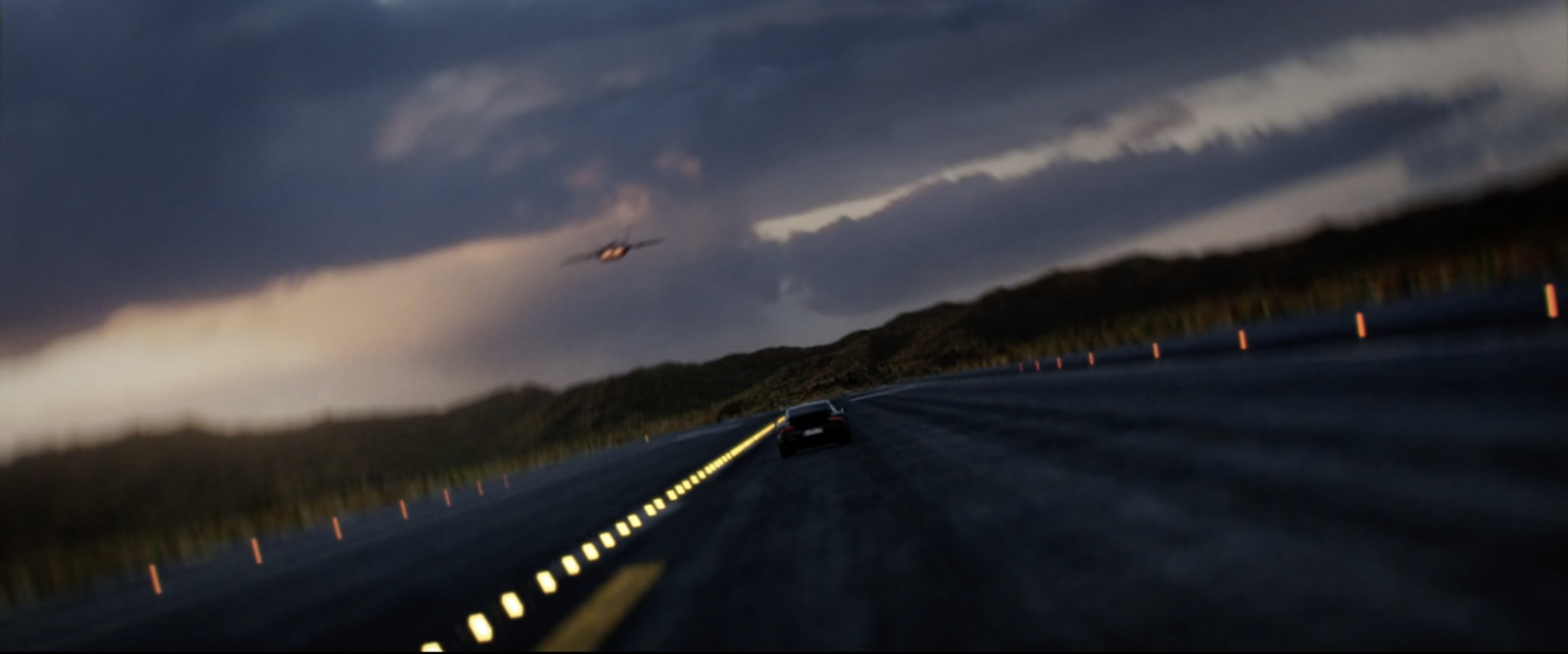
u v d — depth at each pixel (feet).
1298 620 18.62
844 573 30.83
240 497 258.16
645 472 111.65
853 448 87.61
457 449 479.00
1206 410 52.26
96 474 328.90
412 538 74.74
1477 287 89.66
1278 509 27.50
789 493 58.59
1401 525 23.16
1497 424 31.17
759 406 440.45
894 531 37.37
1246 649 17.66
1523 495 23.12
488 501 112.47
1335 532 23.84
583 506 78.48
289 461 391.65
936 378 302.45
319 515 150.10
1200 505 30.37
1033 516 34.83
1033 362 222.89
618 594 33.19
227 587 58.65
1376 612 18.17
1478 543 20.59
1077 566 26.11
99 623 50.44
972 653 20.15
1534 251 89.81
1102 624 20.67
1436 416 34.76
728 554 38.47
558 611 32.53
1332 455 32.76
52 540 199.72
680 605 29.68
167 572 81.46
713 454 122.52
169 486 333.21
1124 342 197.26
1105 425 58.13
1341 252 287.69
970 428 80.07
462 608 36.94
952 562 29.66
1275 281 278.26
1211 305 186.09
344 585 50.47
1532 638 15.72
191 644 38.06
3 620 62.69
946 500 43.04
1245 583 21.50
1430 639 16.51
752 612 27.17
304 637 35.88
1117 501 34.09
